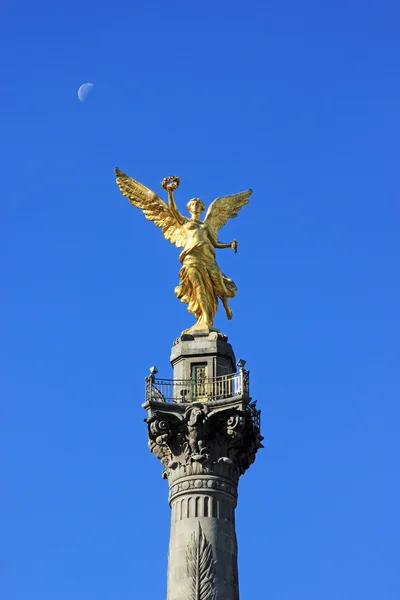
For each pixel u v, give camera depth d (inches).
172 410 3225.9
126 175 3565.5
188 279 3435.0
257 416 3265.3
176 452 3218.5
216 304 3454.7
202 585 3056.1
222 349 3336.6
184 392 3262.8
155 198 3540.8
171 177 3535.9
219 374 3309.5
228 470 3201.3
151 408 3218.5
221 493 3174.2
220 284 3442.4
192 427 3184.1
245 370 3243.1
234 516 3196.4
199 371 3309.5
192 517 3144.7
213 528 3129.9
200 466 3186.5
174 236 3503.9
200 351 3324.3
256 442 3243.1
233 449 3213.6
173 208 3511.3
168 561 3139.8
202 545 3097.9
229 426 3179.1
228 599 3065.9
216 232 3545.8
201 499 3164.4
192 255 3447.3
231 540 3144.7
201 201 3555.6
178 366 3329.2
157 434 3213.6
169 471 3233.3
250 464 3275.1
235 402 3184.1
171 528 3171.8
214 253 3486.7
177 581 3080.7
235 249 3503.9
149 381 3260.3
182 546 3112.7
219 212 3585.1
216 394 3250.5
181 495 3179.1
